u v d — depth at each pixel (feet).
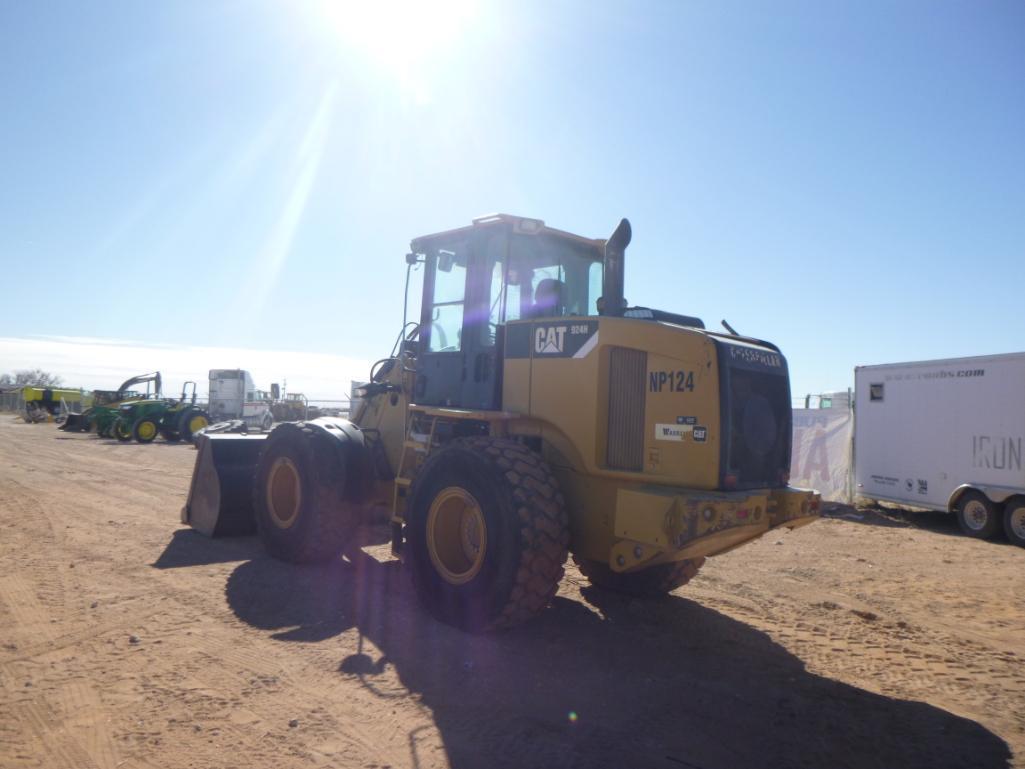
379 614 18.94
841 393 56.85
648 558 16.19
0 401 207.21
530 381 19.11
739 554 30.25
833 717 13.83
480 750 11.94
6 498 36.65
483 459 17.29
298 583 21.57
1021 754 12.57
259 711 13.07
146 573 22.20
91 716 12.65
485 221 20.29
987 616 21.68
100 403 102.47
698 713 13.75
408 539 19.21
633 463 17.33
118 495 38.78
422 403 22.34
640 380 17.38
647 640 17.92
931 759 12.27
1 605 18.67
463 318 21.11
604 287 19.72
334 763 11.35
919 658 17.53
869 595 23.84
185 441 89.92
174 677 14.42
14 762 11.03
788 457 18.42
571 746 12.17
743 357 17.06
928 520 43.11
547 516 16.65
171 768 11.02
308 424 24.29
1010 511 36.17
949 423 39.83
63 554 24.39
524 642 17.30
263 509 24.85
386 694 14.01
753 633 18.92
